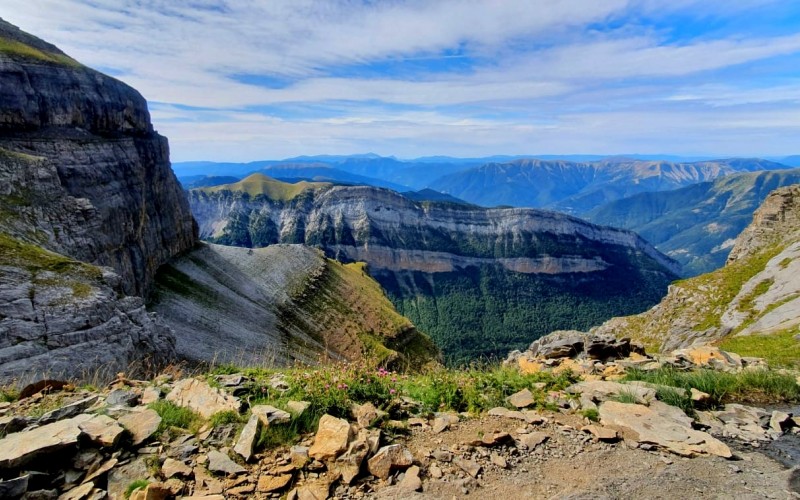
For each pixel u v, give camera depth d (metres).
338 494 7.64
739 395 13.49
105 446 8.16
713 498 7.80
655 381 14.22
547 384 13.51
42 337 30.12
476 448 9.43
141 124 126.75
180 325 85.44
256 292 129.50
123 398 10.40
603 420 10.90
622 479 8.41
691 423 10.90
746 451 9.73
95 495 7.09
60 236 59.00
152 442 8.62
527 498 7.75
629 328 80.88
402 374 15.16
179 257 127.50
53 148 83.00
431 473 8.41
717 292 70.81
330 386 10.90
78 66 107.06
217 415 9.45
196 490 7.43
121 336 35.59
